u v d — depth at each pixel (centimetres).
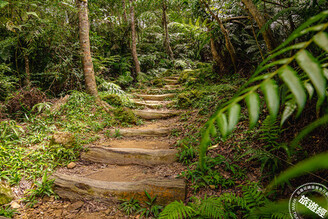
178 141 288
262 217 124
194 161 236
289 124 196
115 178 225
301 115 184
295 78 27
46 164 234
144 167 246
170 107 487
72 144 272
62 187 197
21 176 211
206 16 448
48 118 351
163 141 317
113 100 482
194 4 371
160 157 249
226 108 33
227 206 153
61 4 391
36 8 383
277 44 222
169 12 928
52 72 446
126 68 771
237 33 452
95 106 425
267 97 28
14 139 278
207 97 414
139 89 671
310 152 166
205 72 579
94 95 462
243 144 230
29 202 183
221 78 491
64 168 242
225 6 398
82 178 208
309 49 180
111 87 565
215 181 189
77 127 338
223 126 30
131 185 193
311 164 24
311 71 26
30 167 227
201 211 148
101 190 192
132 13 796
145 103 524
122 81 681
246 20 438
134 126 401
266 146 191
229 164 208
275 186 156
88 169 246
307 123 177
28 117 353
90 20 623
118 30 855
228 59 486
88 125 361
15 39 379
